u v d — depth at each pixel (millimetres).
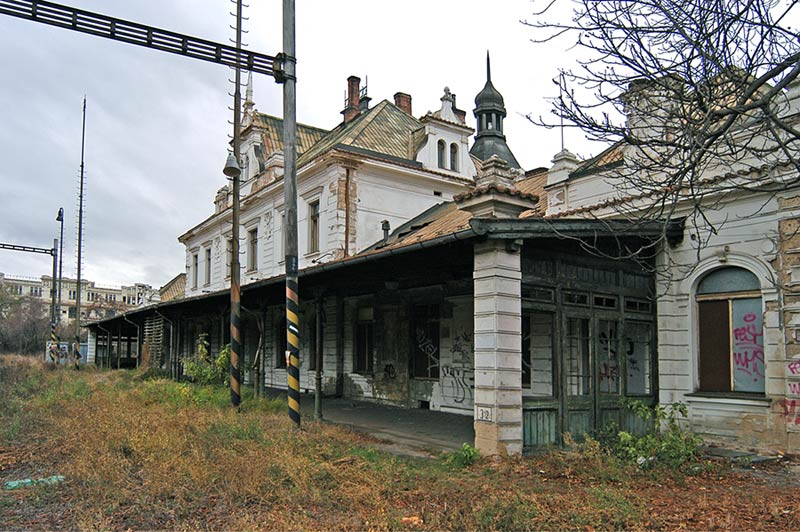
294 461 6605
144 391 13922
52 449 7680
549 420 8422
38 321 53969
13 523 5012
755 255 9180
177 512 5238
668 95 5965
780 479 7203
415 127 21922
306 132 26375
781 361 8797
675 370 10055
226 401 12422
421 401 14469
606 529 5004
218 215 26641
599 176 11508
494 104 40969
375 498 5711
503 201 9992
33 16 7070
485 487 6270
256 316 14609
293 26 9602
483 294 7980
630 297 9898
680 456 7438
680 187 5766
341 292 13266
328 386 17875
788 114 8758
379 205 19000
